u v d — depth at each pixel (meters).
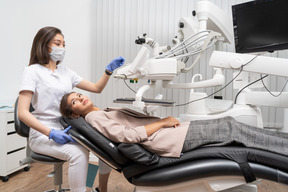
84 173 1.26
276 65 1.16
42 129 1.24
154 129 1.15
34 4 2.58
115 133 1.08
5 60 2.57
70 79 1.59
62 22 2.55
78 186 1.25
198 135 1.12
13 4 2.58
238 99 1.61
